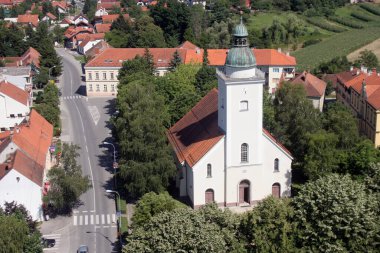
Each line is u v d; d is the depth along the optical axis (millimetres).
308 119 128250
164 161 117375
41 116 151500
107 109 187000
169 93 161375
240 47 108375
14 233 89062
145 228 87938
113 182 131125
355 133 127938
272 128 131250
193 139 122125
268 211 85188
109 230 110438
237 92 108688
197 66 174625
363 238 83438
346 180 90875
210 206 89938
